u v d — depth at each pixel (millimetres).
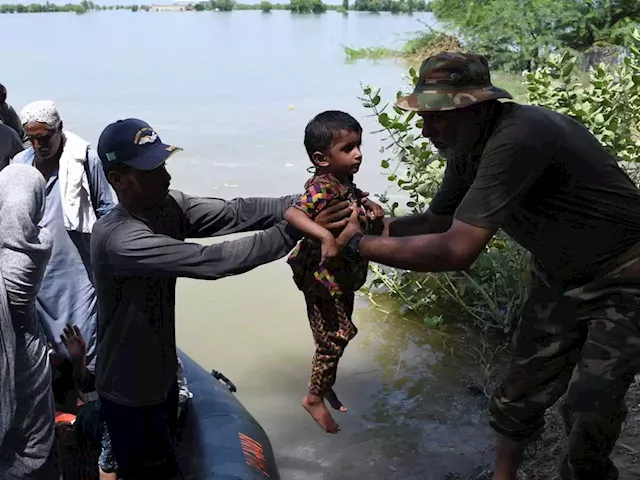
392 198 8148
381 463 4148
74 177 4227
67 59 20906
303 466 4148
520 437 3148
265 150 10359
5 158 4684
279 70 18141
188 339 5527
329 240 2676
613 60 13547
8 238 2916
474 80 2645
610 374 2781
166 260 2652
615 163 2826
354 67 18375
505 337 5562
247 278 6629
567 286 2914
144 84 16156
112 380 2896
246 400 4773
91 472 3412
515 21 15945
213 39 27047
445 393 4863
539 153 2639
